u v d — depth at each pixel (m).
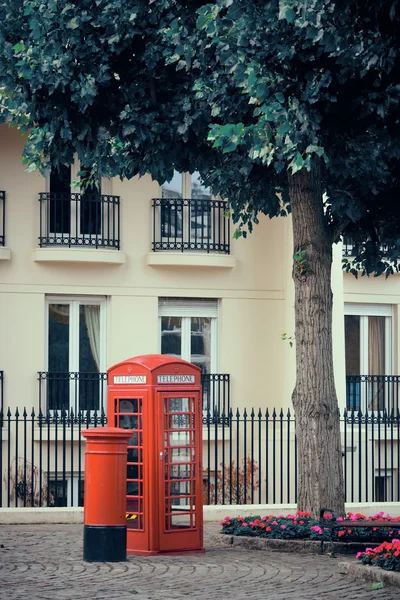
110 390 15.34
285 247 27.39
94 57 15.61
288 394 26.98
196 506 15.32
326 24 13.16
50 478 25.86
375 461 27.38
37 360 26.12
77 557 14.45
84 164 16.91
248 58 14.39
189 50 15.16
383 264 18.95
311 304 17.05
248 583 12.70
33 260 26.06
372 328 28.50
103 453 14.11
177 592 11.98
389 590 12.31
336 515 16.91
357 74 14.66
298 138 14.27
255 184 17.59
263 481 26.52
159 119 16.16
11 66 15.73
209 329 27.45
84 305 26.75
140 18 15.51
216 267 27.06
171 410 15.14
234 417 26.95
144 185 26.86
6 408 25.83
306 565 14.33
